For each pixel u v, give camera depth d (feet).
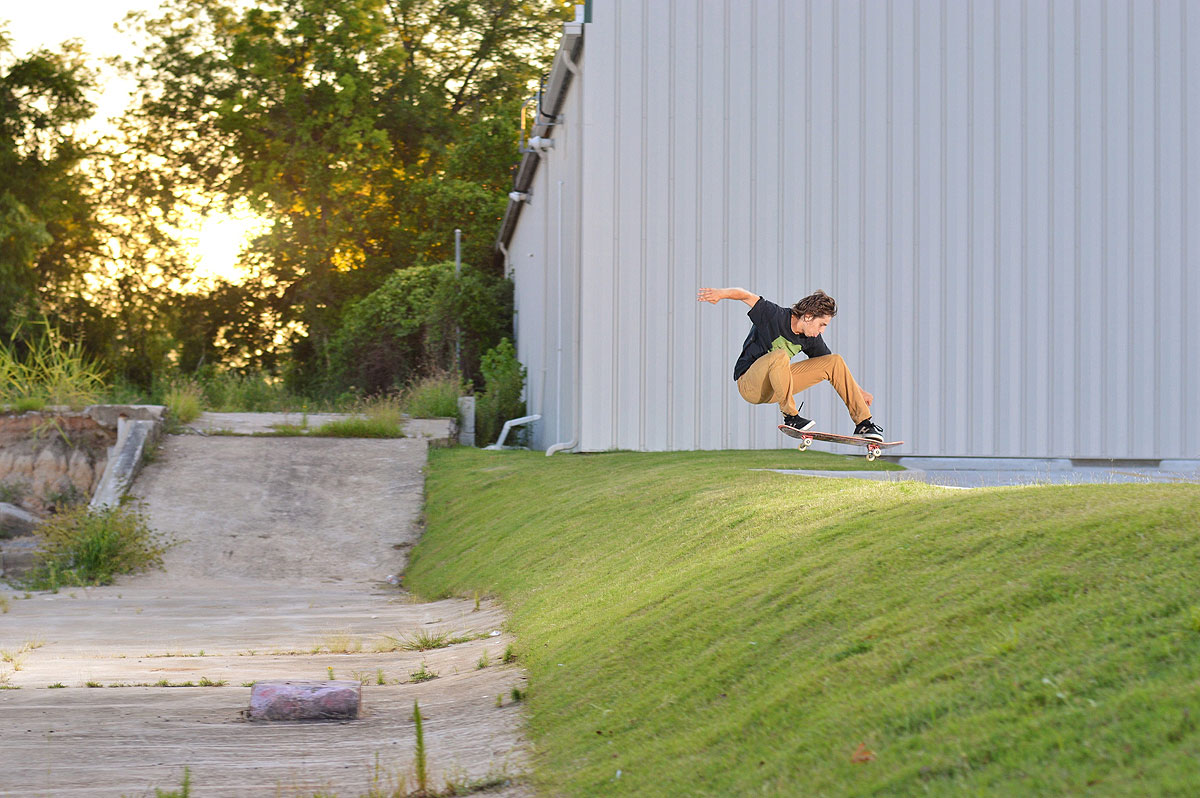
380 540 49.06
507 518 42.96
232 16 134.62
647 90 55.77
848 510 25.08
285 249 123.65
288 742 18.58
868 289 56.49
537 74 142.10
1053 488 22.00
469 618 31.37
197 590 42.09
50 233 120.47
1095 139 57.62
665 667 18.20
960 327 56.80
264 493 53.72
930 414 56.49
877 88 56.80
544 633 24.80
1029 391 56.90
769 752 13.19
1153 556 14.93
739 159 56.13
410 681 23.93
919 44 56.95
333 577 44.83
